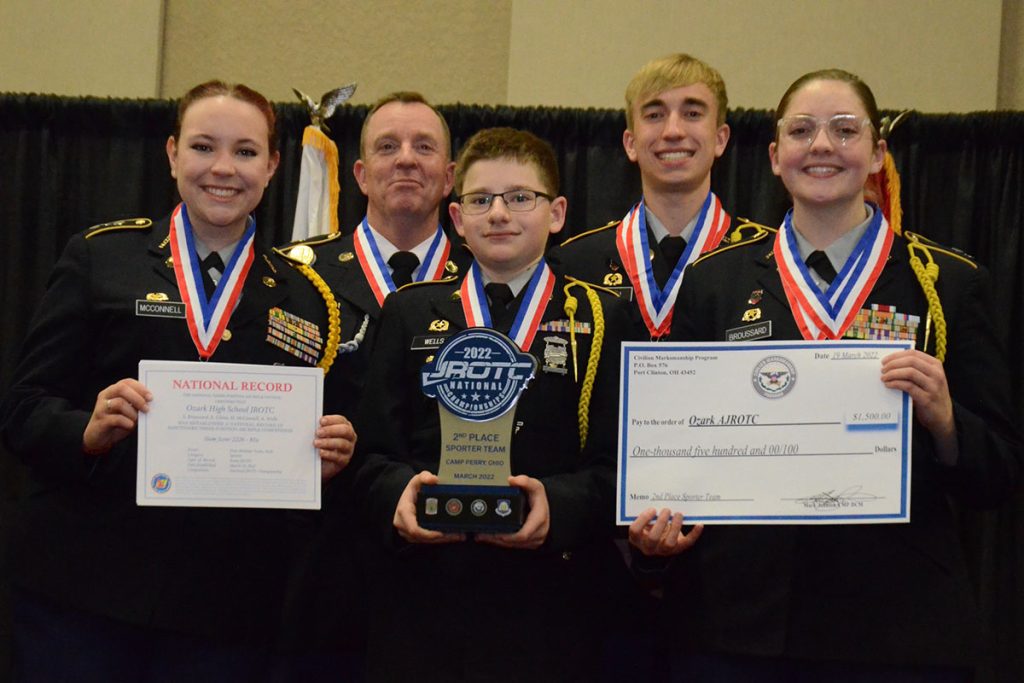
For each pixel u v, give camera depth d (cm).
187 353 282
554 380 275
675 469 264
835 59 473
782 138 278
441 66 500
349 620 317
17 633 278
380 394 281
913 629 250
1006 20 479
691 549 271
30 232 467
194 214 295
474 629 262
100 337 282
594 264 359
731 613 259
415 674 262
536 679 260
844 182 270
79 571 271
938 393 251
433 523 257
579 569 272
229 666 278
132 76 488
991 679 423
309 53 503
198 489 271
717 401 265
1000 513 431
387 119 355
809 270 275
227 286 291
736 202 455
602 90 478
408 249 360
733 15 477
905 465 256
